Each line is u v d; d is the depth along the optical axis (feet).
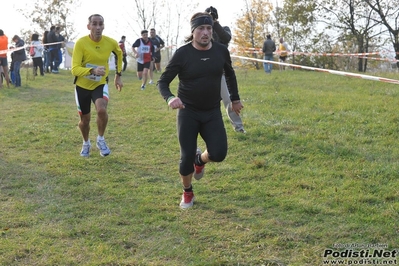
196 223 15.11
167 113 31.94
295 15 107.96
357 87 42.24
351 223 14.74
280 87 42.70
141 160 21.99
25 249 13.47
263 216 15.53
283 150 21.91
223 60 15.46
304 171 19.43
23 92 44.06
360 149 21.91
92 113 33.14
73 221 15.40
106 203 16.89
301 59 110.63
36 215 15.90
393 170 18.92
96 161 21.59
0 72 45.85
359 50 101.60
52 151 23.41
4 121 30.58
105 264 12.75
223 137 15.55
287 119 27.78
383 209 15.74
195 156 16.25
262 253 13.25
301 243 13.71
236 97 16.28
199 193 17.63
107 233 14.53
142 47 45.60
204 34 14.87
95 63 20.92
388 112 28.78
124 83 51.11
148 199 17.10
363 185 17.72
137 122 29.71
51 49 62.49
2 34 45.96
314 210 15.69
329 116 28.32
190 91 15.34
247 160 21.13
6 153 23.13
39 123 29.76
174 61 15.19
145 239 14.19
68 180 19.06
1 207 16.61
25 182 18.98
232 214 15.74
